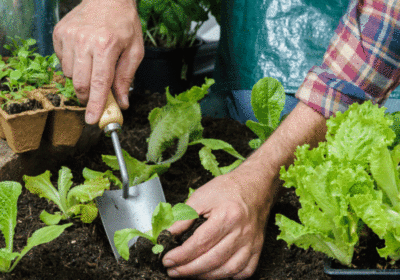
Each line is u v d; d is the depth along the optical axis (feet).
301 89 3.46
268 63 5.45
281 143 3.50
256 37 5.49
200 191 3.30
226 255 3.08
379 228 2.86
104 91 3.50
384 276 3.07
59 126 4.06
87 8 3.90
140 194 3.76
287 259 3.54
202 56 8.01
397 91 5.23
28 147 3.93
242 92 5.72
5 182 3.18
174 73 6.49
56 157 4.46
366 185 2.95
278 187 3.53
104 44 3.46
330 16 5.25
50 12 4.89
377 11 3.15
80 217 3.76
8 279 3.05
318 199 3.01
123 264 3.34
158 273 3.28
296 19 5.34
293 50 5.35
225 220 3.05
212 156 4.26
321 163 3.14
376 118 2.97
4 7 4.57
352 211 3.06
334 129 3.16
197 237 3.02
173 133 4.50
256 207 3.26
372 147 2.87
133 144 5.07
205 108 6.15
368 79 3.28
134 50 3.81
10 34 4.75
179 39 6.63
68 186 3.70
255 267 3.26
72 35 3.60
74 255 3.40
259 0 5.43
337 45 3.40
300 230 3.09
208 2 6.31
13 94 3.97
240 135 5.46
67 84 4.25
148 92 6.41
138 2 6.31
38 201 3.92
